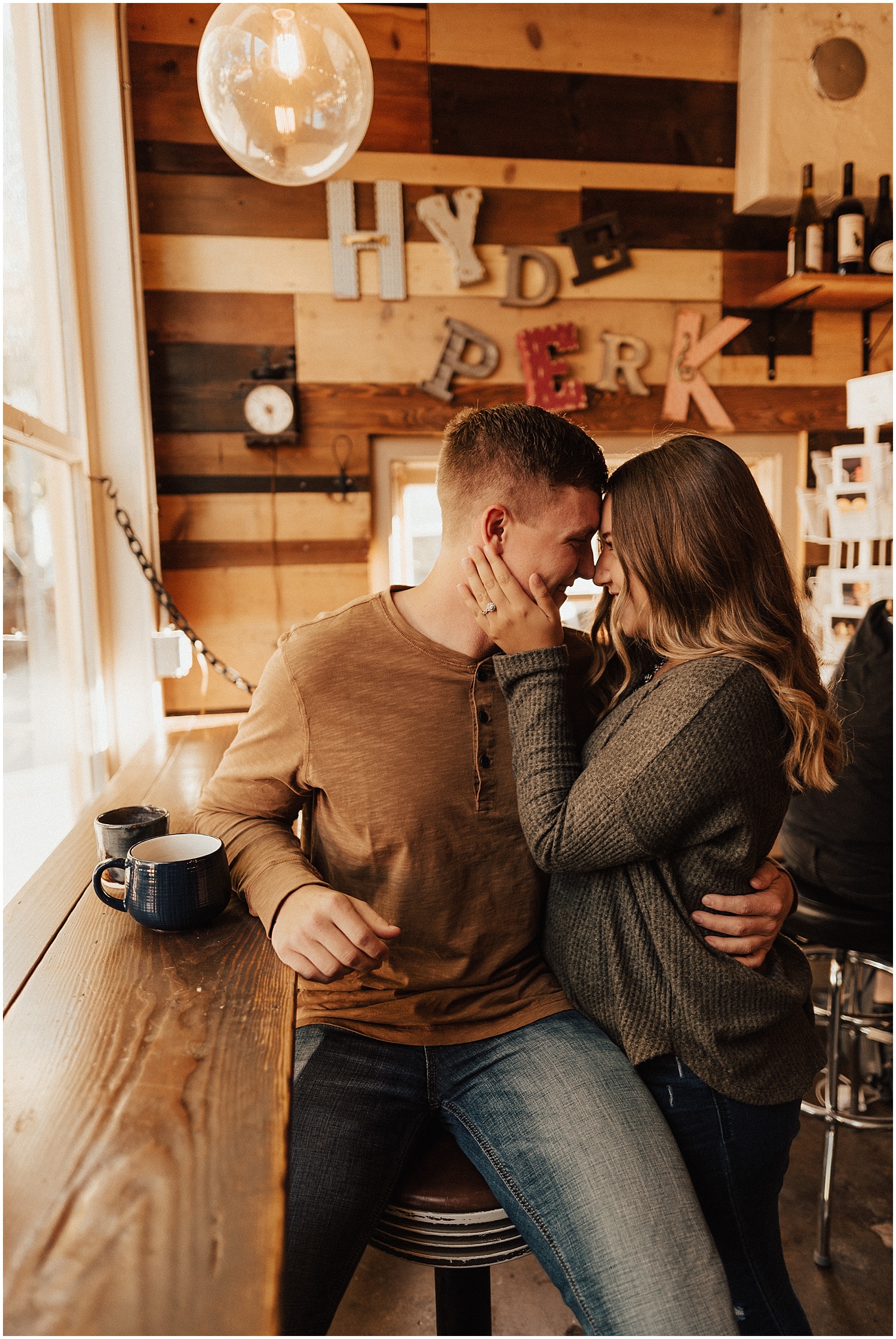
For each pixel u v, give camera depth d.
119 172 2.29
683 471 1.05
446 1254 0.97
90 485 2.28
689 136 2.68
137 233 2.35
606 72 2.62
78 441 2.21
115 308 2.33
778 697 0.99
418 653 1.10
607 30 2.60
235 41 1.36
